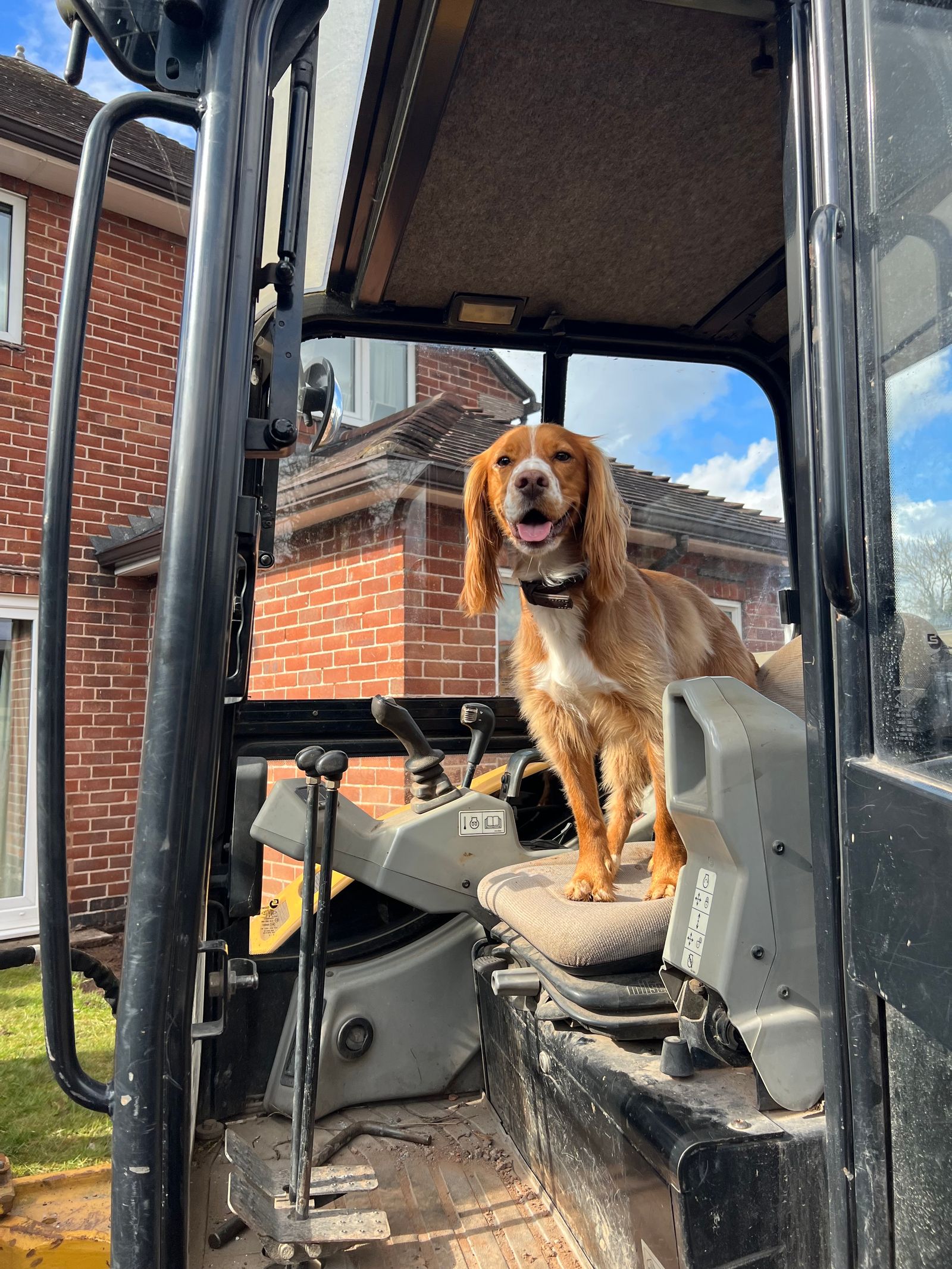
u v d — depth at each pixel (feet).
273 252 4.09
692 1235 3.31
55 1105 11.29
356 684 7.48
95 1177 4.75
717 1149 3.38
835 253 2.94
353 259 6.49
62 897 2.86
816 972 3.82
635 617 6.95
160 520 20.71
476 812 6.48
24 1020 14.11
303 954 4.40
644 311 7.25
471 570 7.53
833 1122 3.01
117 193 21.29
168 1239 2.71
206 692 2.88
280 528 7.33
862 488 2.94
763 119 5.33
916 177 2.78
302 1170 4.39
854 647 2.95
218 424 2.94
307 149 3.56
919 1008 2.57
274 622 7.32
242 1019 5.99
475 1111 6.06
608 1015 4.48
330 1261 4.49
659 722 6.72
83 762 21.08
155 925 2.77
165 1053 2.76
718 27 4.60
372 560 7.53
